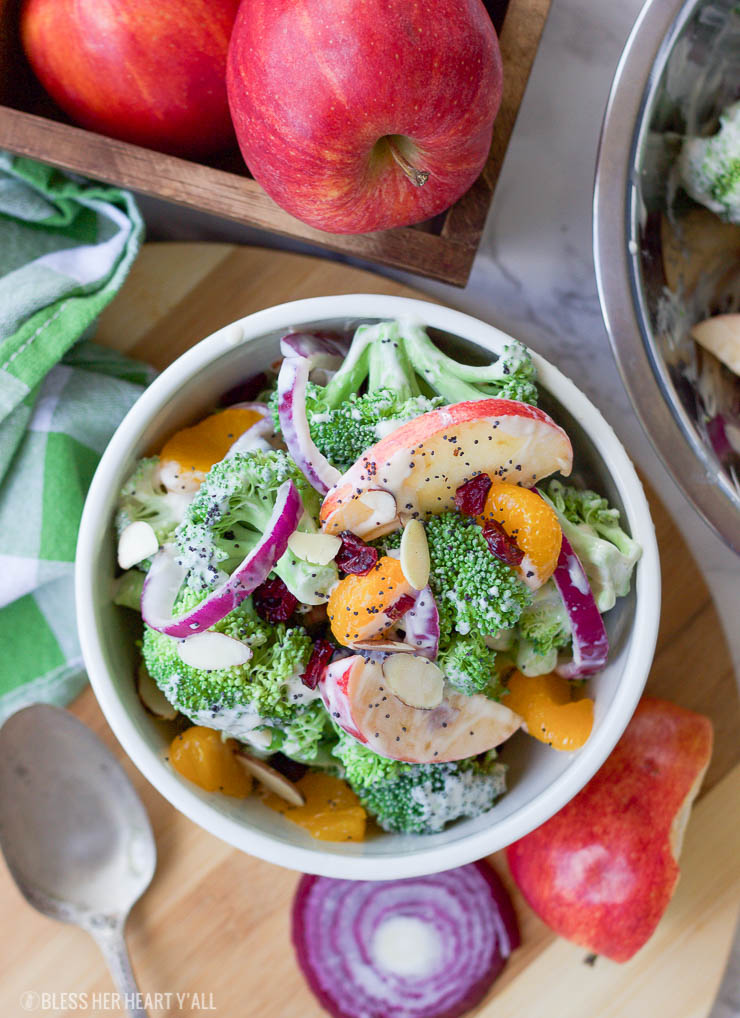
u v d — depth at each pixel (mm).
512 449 401
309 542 403
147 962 495
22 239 486
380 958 495
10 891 497
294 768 462
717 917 494
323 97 403
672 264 492
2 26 458
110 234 492
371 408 418
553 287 532
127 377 501
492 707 429
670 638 502
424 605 405
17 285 478
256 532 424
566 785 423
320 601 415
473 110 411
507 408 397
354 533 407
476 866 499
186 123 466
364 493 399
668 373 464
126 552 431
